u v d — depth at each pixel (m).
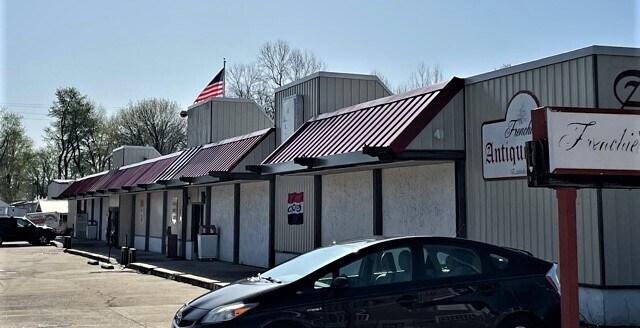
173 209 30.75
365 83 19.81
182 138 86.00
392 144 12.77
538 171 6.14
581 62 11.06
